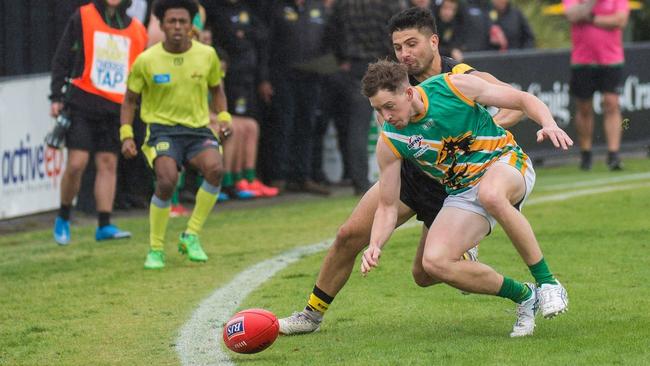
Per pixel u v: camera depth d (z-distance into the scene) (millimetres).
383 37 35219
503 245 24719
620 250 23703
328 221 29891
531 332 16406
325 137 39406
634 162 43562
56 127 27484
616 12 39469
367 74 15250
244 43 34688
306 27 36000
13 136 31406
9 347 17172
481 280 15930
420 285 17781
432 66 16703
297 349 16297
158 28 29984
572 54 40344
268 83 36062
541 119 15227
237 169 35719
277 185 37000
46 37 34625
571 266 22078
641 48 45375
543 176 39250
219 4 34406
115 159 28328
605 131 43875
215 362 15766
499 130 16281
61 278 22969
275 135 36781
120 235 28344
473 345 15797
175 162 23734
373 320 18078
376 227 15953
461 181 16078
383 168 16016
